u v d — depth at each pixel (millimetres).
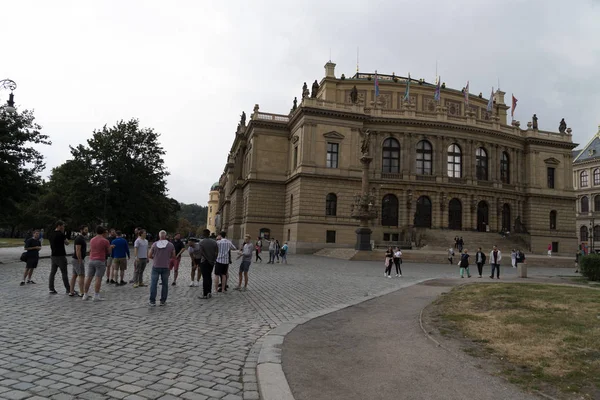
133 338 10625
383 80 83375
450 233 67375
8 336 10461
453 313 14094
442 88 82562
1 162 35938
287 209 70750
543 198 79375
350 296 19594
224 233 20016
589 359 8805
